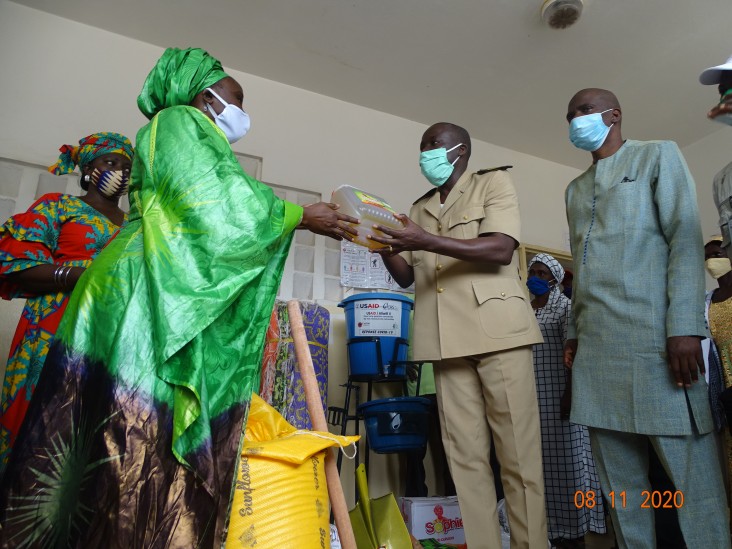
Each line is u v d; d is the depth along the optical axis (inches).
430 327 76.7
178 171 44.1
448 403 74.9
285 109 141.2
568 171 189.2
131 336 39.6
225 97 53.7
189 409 38.5
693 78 145.6
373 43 130.7
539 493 67.4
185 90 52.1
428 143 82.9
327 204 54.6
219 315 42.0
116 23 122.6
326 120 146.0
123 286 41.7
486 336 71.0
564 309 115.2
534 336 72.1
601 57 137.0
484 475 71.4
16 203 108.1
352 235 57.2
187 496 36.9
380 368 111.7
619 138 72.2
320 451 47.2
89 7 117.7
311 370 51.7
